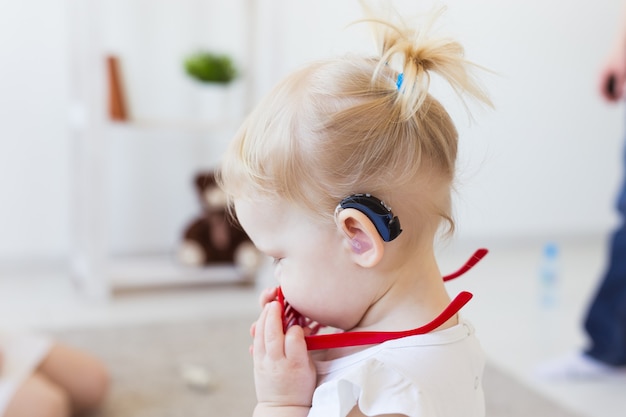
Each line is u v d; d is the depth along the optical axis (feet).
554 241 12.15
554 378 6.99
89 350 7.17
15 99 9.62
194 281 9.78
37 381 5.40
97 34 8.40
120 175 10.25
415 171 2.42
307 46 9.94
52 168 9.93
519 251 11.67
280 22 9.06
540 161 11.80
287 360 2.46
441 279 2.67
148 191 10.41
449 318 2.44
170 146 10.39
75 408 5.86
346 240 2.41
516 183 11.73
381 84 2.46
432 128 2.46
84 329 7.76
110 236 10.36
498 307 8.96
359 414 2.36
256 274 9.75
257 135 2.47
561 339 8.00
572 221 12.19
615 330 6.97
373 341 2.44
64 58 9.71
